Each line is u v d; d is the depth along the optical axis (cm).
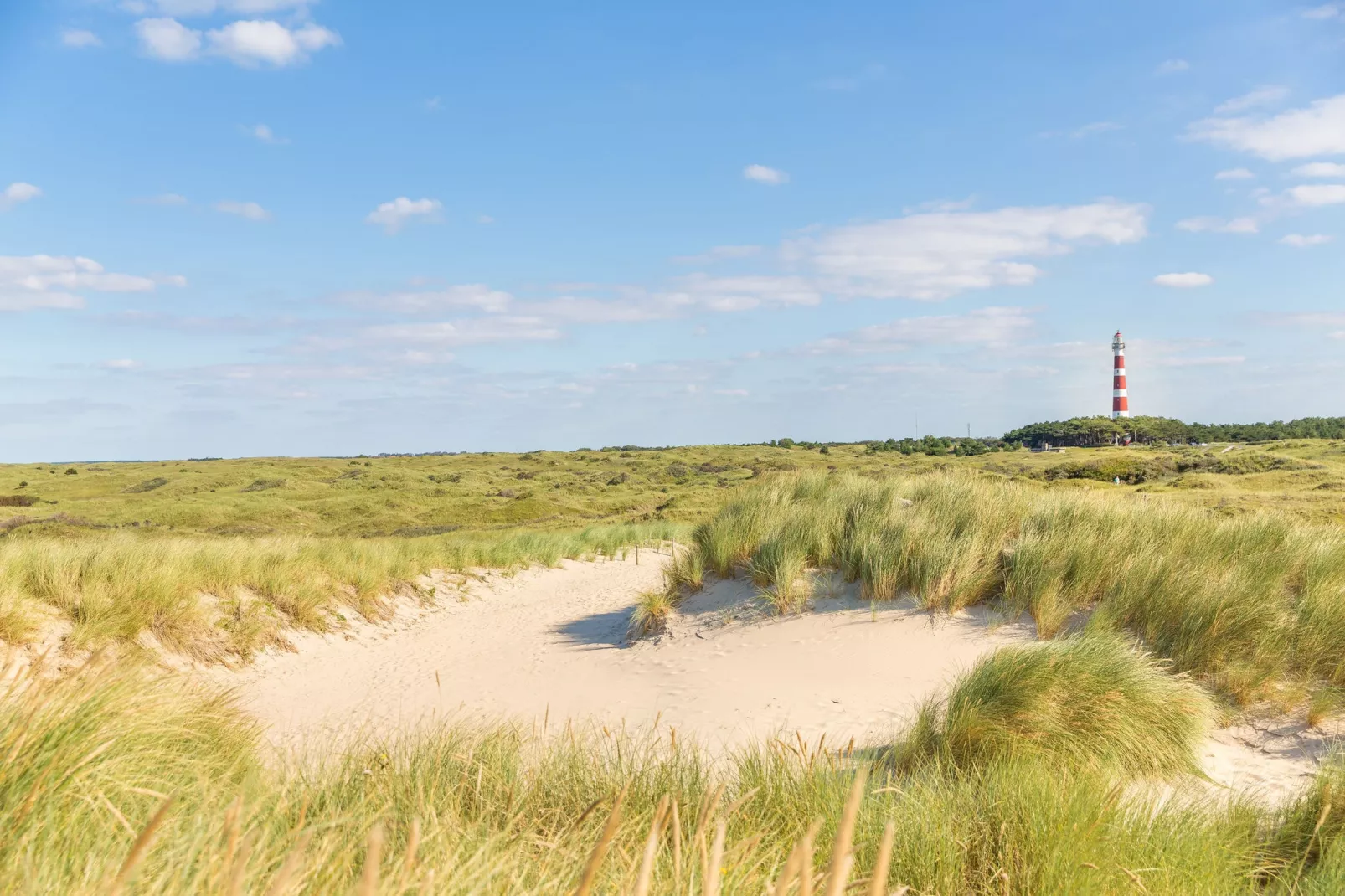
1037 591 918
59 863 220
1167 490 3759
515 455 12925
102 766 307
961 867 339
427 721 802
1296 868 374
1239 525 991
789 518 1250
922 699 721
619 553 2438
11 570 989
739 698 788
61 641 896
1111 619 820
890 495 1268
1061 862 333
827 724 679
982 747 523
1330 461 5112
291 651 1138
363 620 1350
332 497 7688
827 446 14200
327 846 230
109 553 1102
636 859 253
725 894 247
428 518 6222
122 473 9600
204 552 1277
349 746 502
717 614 1116
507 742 508
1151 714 550
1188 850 352
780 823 395
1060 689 553
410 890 204
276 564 1345
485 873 226
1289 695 639
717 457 11631
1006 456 10038
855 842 353
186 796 330
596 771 457
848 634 948
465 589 1686
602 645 1155
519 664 1084
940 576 985
